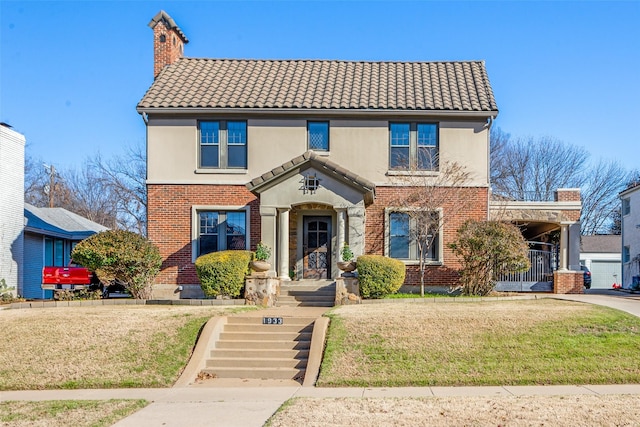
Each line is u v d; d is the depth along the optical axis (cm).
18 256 2600
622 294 2747
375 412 977
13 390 1248
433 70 2581
